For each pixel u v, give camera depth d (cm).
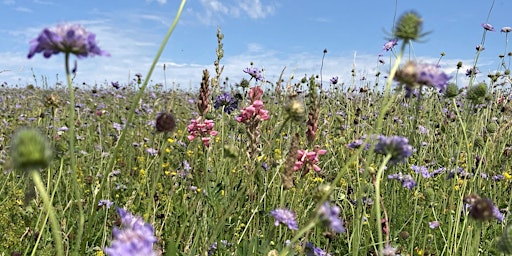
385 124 75
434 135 72
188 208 43
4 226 41
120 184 59
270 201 46
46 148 15
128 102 122
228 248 39
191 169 52
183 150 66
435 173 55
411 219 49
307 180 47
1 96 135
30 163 15
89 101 125
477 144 58
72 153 20
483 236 45
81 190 54
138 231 17
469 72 77
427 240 46
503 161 66
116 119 101
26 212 44
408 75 21
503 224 48
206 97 47
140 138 79
